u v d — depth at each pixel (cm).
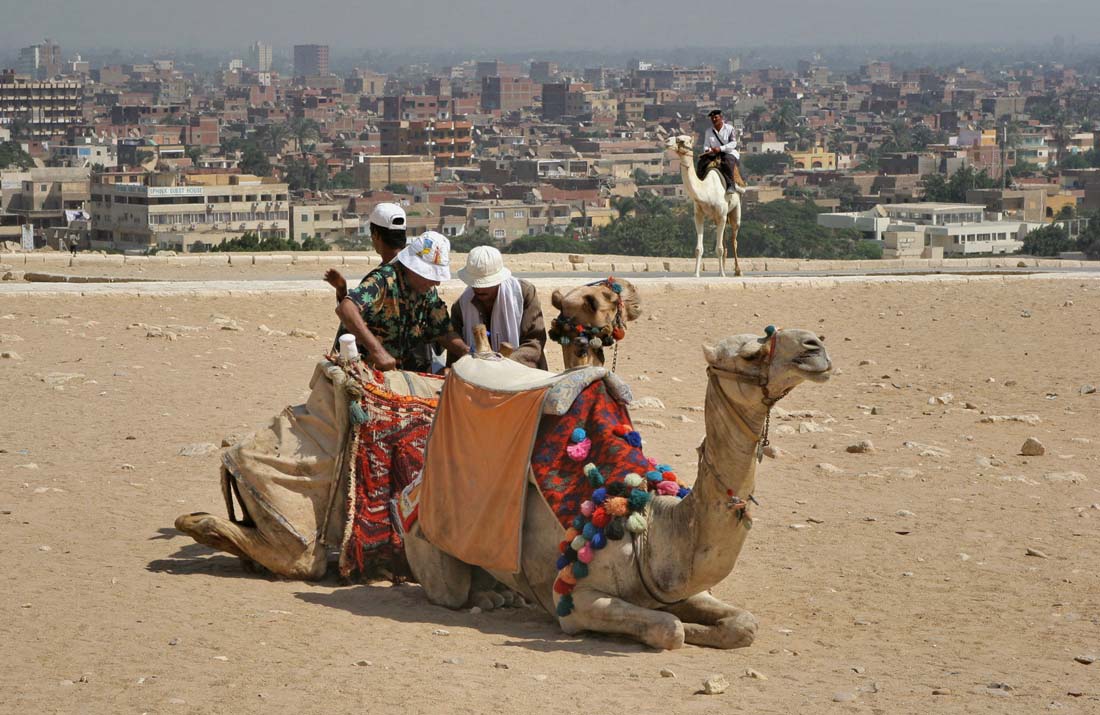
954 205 16875
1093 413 1572
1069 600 845
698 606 761
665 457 1259
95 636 721
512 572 792
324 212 17838
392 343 923
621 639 752
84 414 1400
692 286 2941
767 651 736
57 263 3969
